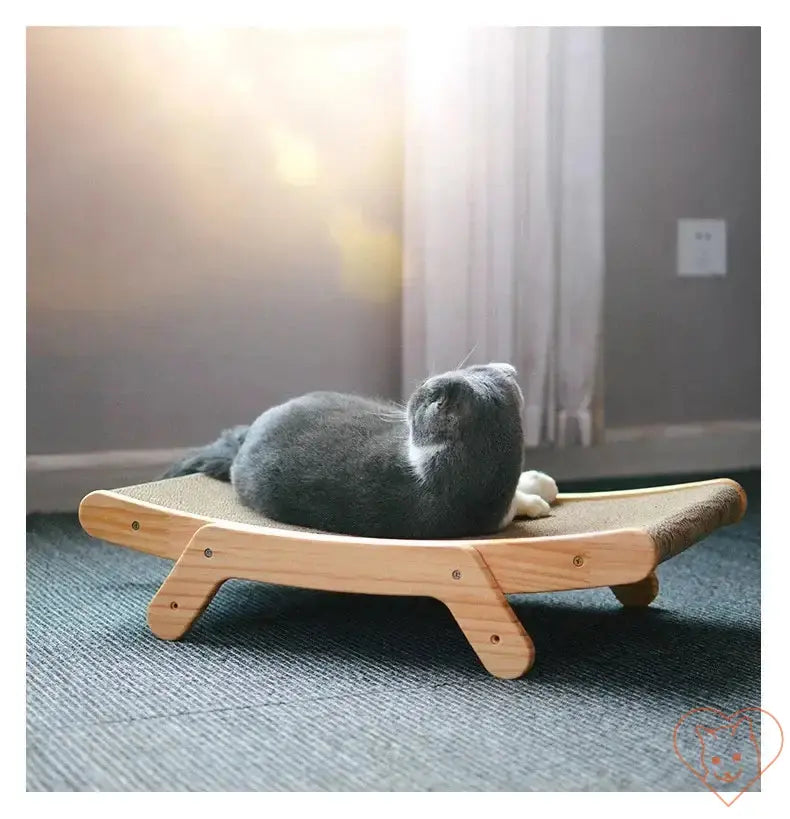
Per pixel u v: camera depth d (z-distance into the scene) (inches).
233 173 89.9
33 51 84.4
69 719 45.6
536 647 55.0
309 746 43.1
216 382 91.0
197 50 88.1
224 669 51.6
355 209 92.5
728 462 106.7
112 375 88.3
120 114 86.8
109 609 61.2
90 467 87.5
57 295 86.5
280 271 91.7
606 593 65.9
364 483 56.4
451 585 50.7
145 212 88.1
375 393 94.2
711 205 104.6
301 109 90.8
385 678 50.6
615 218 101.5
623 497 64.1
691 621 59.7
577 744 43.4
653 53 101.2
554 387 92.7
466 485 54.1
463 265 88.7
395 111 92.2
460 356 89.4
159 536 57.2
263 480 59.6
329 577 52.6
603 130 95.9
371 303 93.4
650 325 103.6
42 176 85.4
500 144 88.5
